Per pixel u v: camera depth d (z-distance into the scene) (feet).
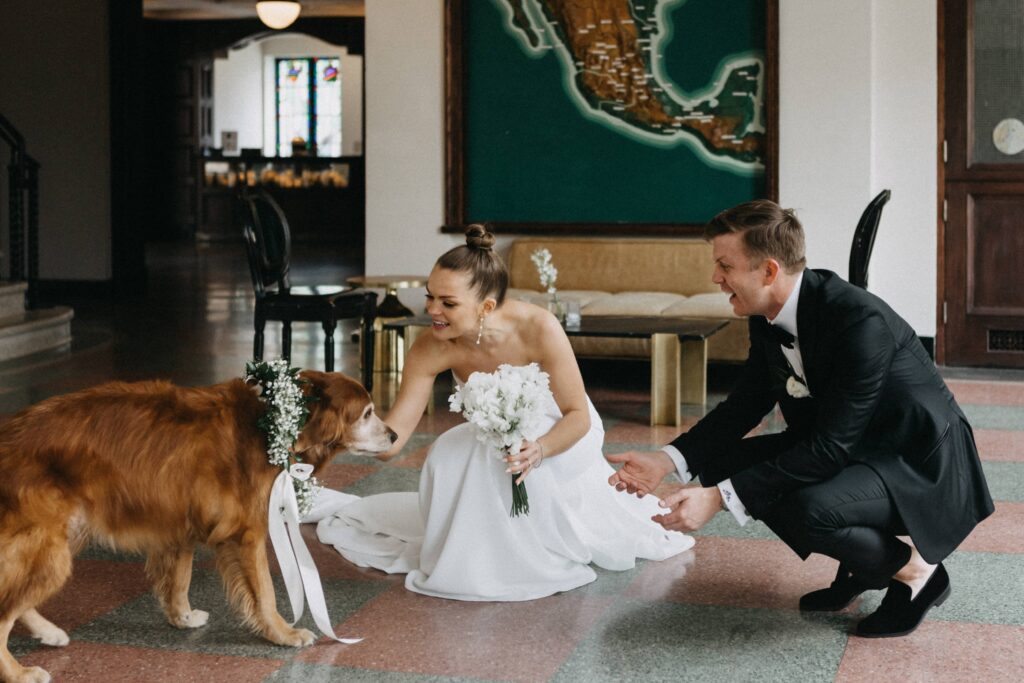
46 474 8.29
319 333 31.60
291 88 85.15
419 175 27.58
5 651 8.41
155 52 74.90
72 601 10.69
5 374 24.26
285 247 22.56
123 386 8.93
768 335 9.61
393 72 27.48
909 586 9.80
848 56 25.17
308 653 9.44
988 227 25.34
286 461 9.00
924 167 25.45
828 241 25.66
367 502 12.84
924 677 8.93
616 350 22.58
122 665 9.17
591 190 26.96
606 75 26.58
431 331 11.18
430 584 10.78
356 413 9.27
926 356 9.63
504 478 10.68
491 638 9.78
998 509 13.88
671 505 9.21
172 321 34.06
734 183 26.23
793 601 10.69
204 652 9.45
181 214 75.77
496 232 27.43
